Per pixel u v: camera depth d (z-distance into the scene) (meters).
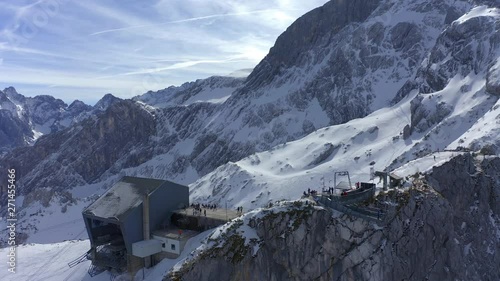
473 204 55.38
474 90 106.25
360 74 191.50
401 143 105.12
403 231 46.50
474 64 116.56
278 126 194.25
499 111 79.19
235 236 46.12
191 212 63.81
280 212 47.03
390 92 173.12
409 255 46.25
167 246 59.16
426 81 133.62
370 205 47.94
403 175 55.62
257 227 46.56
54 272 66.00
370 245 45.41
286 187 98.00
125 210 60.53
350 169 99.31
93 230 65.06
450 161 55.91
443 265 48.50
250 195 101.44
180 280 45.19
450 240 49.38
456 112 101.44
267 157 125.19
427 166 56.22
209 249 46.09
